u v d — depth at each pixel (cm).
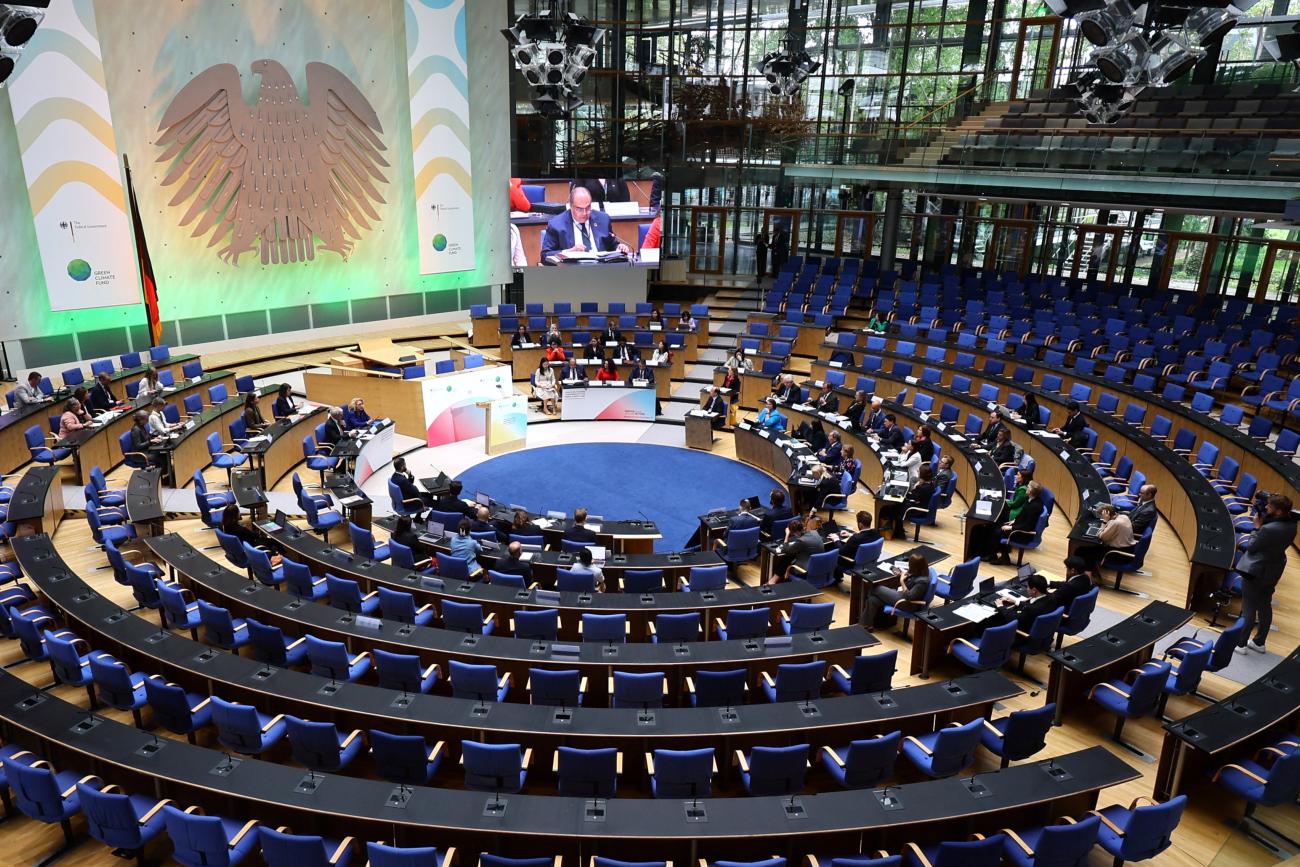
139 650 839
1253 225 2323
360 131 2261
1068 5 1162
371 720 773
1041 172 2200
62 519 1351
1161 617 930
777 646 875
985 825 663
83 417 1548
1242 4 1102
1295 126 2138
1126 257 2600
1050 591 1016
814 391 1994
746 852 642
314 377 1931
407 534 1194
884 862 587
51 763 736
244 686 789
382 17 2238
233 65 2022
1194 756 746
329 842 648
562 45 1471
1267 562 950
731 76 2725
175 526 1385
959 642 953
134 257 1962
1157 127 2348
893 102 2800
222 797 665
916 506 1382
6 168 1761
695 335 2341
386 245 2405
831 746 766
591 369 2117
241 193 2102
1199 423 1561
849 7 2723
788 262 2791
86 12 1784
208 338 2194
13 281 1814
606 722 745
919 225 2920
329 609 955
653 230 2503
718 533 1343
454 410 1906
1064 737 863
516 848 633
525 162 2631
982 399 1853
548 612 961
